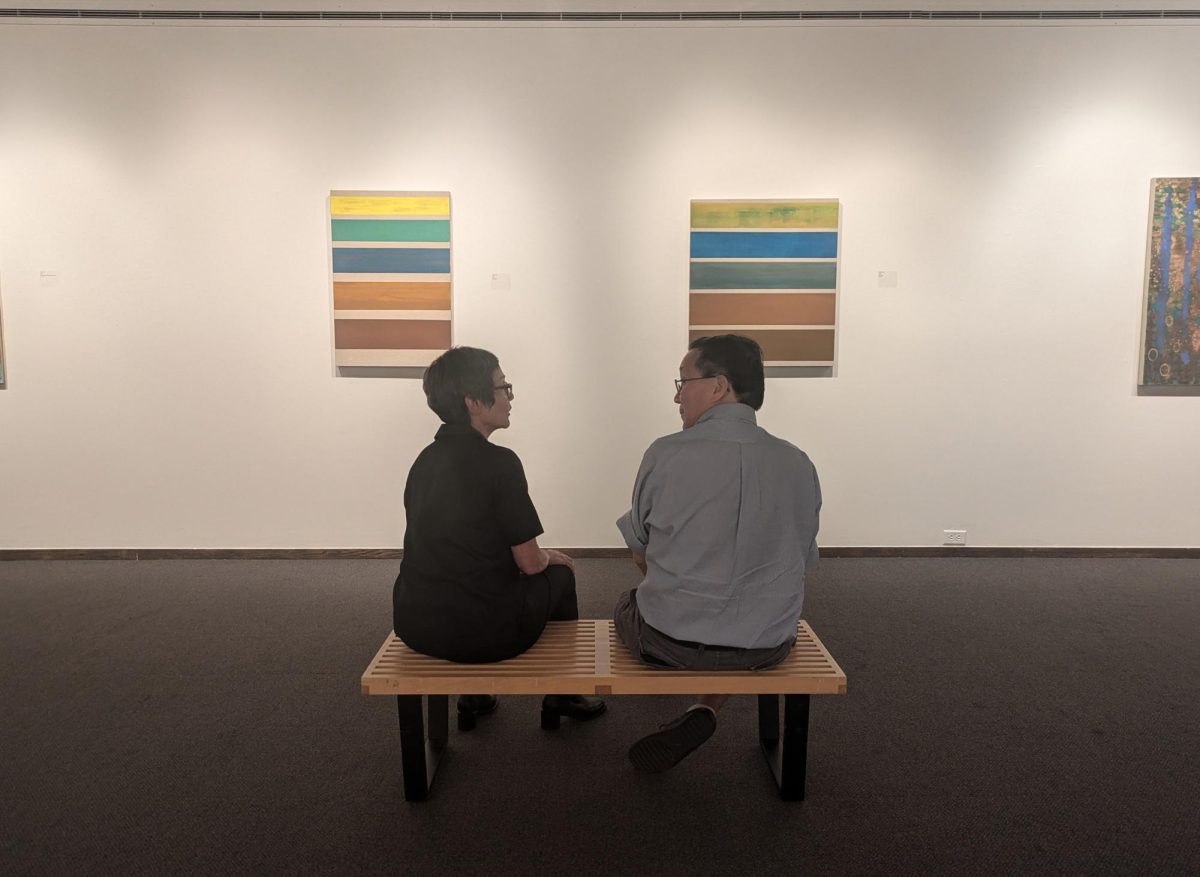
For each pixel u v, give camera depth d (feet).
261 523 15.75
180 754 8.21
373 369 15.47
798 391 15.46
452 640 7.13
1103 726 8.78
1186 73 14.87
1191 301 15.10
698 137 15.16
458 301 15.42
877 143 15.10
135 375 15.44
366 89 15.07
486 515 7.16
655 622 7.03
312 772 7.88
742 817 7.10
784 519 6.86
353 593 13.62
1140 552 15.60
